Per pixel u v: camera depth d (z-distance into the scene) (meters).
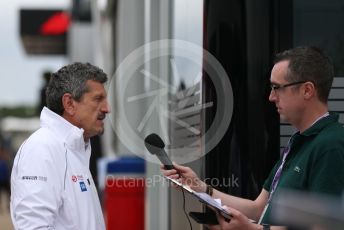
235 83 9.30
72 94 7.18
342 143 6.47
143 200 13.23
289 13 9.32
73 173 7.00
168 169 8.15
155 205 12.98
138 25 17.23
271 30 9.29
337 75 9.22
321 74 6.80
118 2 21.97
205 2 9.36
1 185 41.66
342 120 9.11
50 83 7.32
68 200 6.90
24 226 6.69
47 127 7.11
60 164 6.93
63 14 54.19
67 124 7.10
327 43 9.32
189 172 8.14
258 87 9.27
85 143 7.37
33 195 6.71
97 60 31.41
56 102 7.23
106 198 13.29
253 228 6.73
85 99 7.20
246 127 9.27
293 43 9.32
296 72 6.80
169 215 11.82
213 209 7.07
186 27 10.28
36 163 6.82
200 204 9.13
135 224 13.23
